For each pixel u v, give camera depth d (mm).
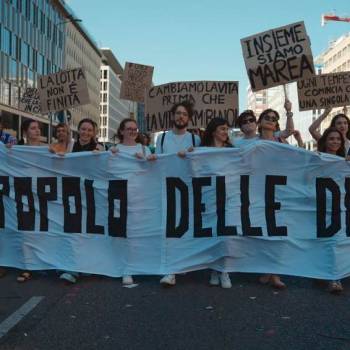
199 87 8945
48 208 6617
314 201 6270
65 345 4281
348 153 6949
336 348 4223
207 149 6332
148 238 6383
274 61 8188
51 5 62812
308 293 5832
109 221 6457
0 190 6746
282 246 6207
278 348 4211
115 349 4191
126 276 6262
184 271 6219
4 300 5531
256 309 5207
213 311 5141
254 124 7148
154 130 9148
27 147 6703
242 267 6184
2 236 6723
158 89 9094
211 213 6285
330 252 6137
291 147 6301
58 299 5555
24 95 16625
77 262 6418
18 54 49781
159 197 6430
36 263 6527
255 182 6312
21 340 4387
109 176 6492
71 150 7715
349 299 5609
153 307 5270
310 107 9469
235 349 4184
